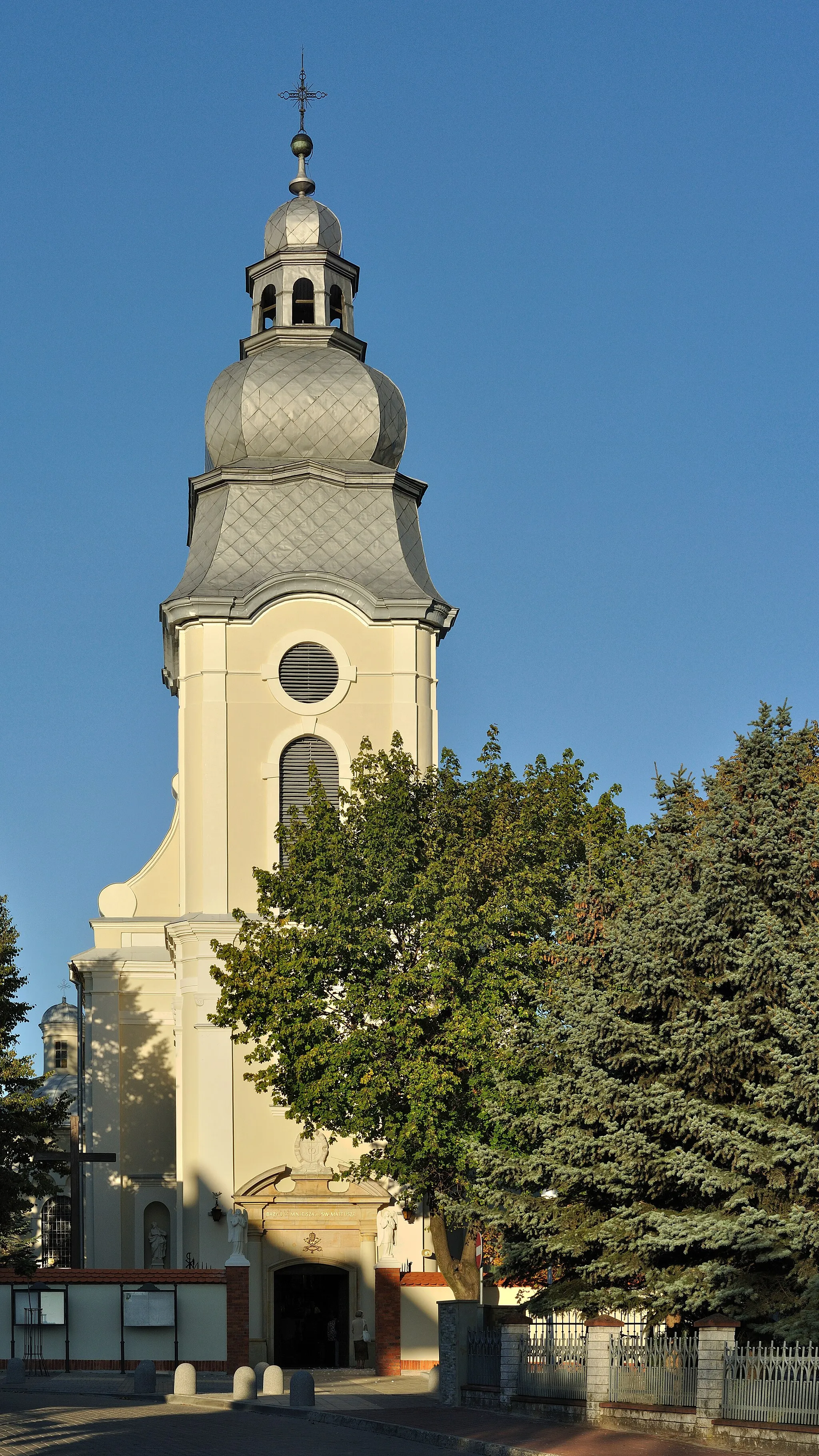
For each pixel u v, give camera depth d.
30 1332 45.91
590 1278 33.59
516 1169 35.97
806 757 34.84
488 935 41.44
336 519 57.47
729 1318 28.64
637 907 34.69
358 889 43.34
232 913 45.53
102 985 59.28
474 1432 30.42
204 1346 46.25
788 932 31.73
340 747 55.59
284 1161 52.84
